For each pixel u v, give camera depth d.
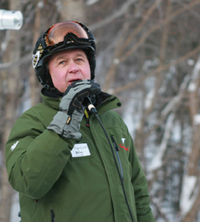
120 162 3.32
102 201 3.03
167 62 20.25
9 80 11.98
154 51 21.91
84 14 10.38
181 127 20.55
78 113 2.91
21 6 11.71
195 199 13.41
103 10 17.23
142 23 15.11
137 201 3.82
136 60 25.70
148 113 16.48
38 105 3.39
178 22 19.52
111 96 3.47
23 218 3.26
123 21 19.14
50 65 3.38
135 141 16.14
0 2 11.09
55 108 3.28
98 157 3.17
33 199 3.14
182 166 19.14
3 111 12.76
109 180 3.10
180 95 16.92
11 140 3.20
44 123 3.19
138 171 3.90
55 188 3.02
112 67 14.58
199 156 14.65
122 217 3.09
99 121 3.19
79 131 3.21
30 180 2.80
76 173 3.02
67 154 2.90
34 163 2.79
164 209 18.62
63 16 10.20
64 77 3.28
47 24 11.30
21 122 3.26
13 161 2.99
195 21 20.12
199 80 15.20
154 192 18.67
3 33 12.00
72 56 3.33
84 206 2.97
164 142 17.12
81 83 2.99
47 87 3.48
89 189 3.00
